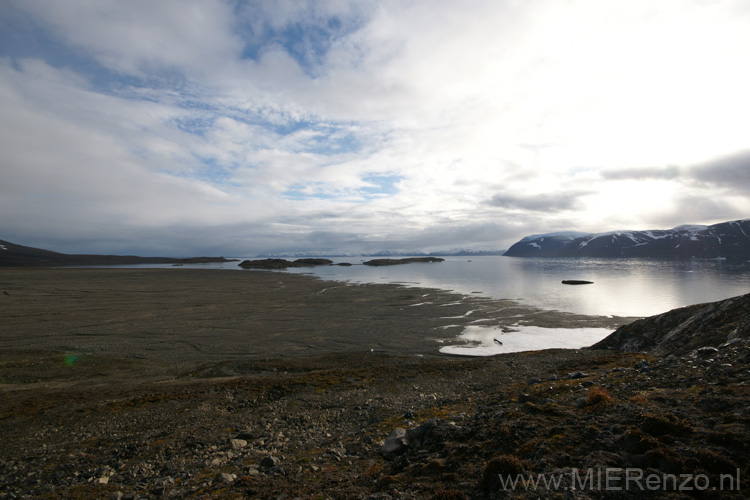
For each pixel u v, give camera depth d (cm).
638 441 726
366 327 4844
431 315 5644
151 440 1487
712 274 12875
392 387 2267
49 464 1305
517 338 4216
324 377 2467
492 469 717
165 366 3269
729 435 675
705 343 2192
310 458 1144
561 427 867
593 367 2230
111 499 978
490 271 17450
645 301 6912
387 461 1031
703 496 558
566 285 10112
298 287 9769
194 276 13450
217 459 1228
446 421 1250
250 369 3105
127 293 8081
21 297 7144
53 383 2786
